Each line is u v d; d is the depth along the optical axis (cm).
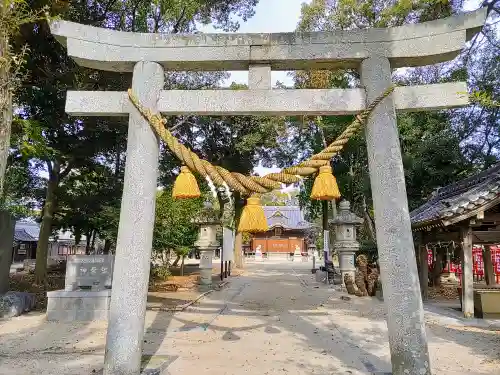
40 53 1145
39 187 1889
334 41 593
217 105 590
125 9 1289
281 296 1609
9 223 1237
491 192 1042
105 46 603
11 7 570
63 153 1386
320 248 4850
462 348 779
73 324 971
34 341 802
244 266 3728
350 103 585
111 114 611
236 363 664
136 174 570
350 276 1670
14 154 1369
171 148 580
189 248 2091
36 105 1202
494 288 1203
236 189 578
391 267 528
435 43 573
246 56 595
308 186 2573
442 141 2103
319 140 2448
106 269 1107
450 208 1075
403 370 503
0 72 547
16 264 3453
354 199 2511
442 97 571
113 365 522
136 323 535
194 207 1836
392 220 539
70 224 1786
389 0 1877
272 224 5222
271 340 838
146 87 592
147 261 557
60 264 2717
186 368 631
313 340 841
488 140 2231
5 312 1063
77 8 1166
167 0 1251
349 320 1080
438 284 1862
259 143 2370
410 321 510
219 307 1308
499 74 1708
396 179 549
